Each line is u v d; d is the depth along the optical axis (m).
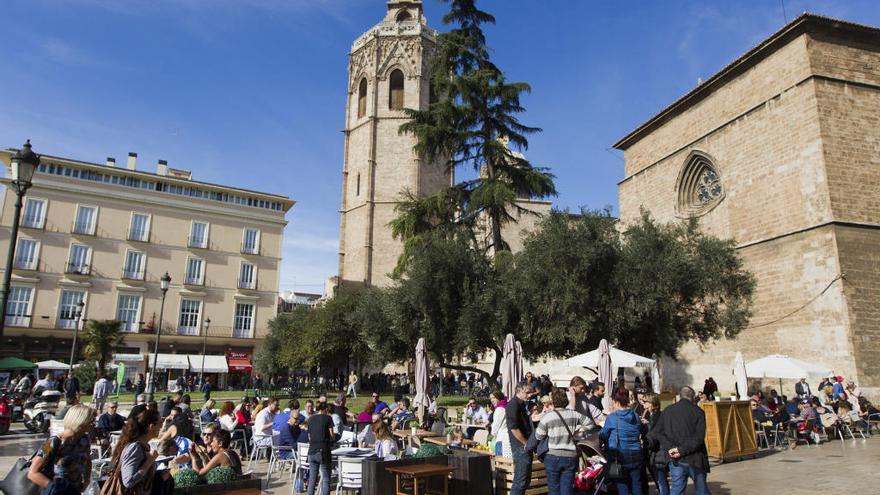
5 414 18.86
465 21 26.94
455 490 8.13
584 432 7.44
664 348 21.03
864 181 23.89
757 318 26.30
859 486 9.64
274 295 55.09
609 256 19.95
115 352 46.91
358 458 8.96
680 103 32.47
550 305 19.58
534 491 8.66
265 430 13.43
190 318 51.12
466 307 20.91
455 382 44.69
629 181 37.31
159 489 5.94
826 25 24.84
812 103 24.20
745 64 28.03
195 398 36.22
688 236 23.97
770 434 16.20
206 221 53.31
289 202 57.56
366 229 58.31
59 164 48.44
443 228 24.75
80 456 5.85
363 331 26.19
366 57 63.62
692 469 7.79
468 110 25.03
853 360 21.55
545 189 24.89
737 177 28.23
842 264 22.55
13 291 45.25
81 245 48.12
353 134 63.56
